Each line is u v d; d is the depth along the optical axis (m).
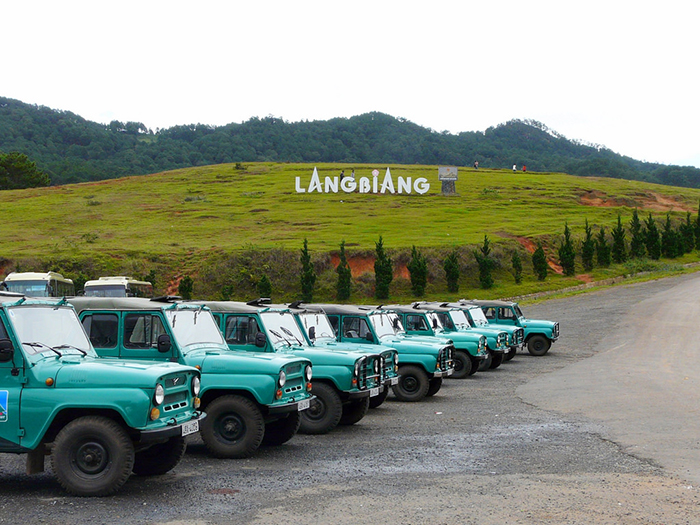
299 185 99.88
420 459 10.08
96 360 8.66
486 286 58.12
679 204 101.56
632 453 10.46
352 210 87.19
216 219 82.31
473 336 20.97
